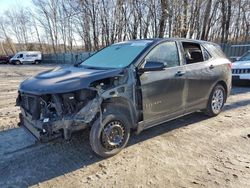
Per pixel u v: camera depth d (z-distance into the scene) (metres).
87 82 3.54
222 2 30.16
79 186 3.18
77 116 3.50
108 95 3.70
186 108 4.96
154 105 4.29
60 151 4.13
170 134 4.84
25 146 4.36
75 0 37.03
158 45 4.46
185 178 3.33
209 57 5.53
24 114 4.00
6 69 25.20
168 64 4.54
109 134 3.81
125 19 32.91
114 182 3.26
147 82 4.12
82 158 3.89
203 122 5.53
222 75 5.74
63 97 3.46
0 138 4.74
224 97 6.03
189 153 4.05
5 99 8.63
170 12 24.17
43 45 57.84
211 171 3.50
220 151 4.12
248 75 9.45
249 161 3.78
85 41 40.47
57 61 38.38
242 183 3.20
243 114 6.16
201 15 28.69
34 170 3.57
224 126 5.29
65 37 49.38
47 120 3.42
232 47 20.27
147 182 3.25
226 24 30.98
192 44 5.21
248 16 33.50
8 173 3.51
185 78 4.76
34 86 3.66
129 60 4.17
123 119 3.93
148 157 3.92
